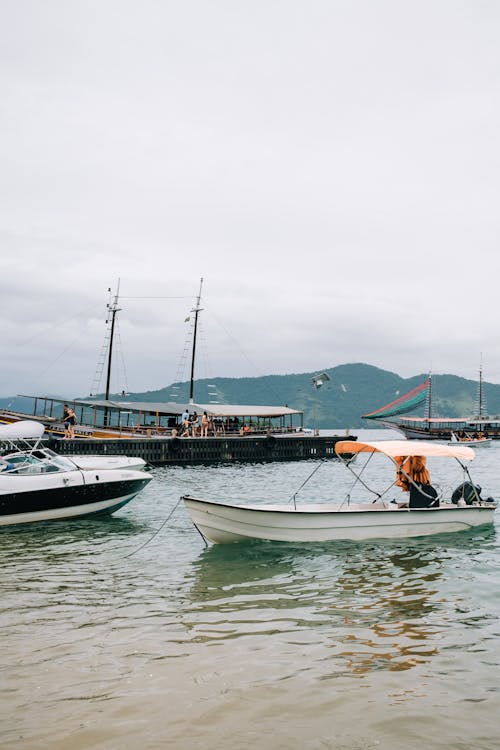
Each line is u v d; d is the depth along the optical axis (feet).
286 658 30.42
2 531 67.72
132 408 186.91
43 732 22.99
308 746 21.99
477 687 26.94
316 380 216.54
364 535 60.44
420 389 455.22
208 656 30.73
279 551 56.75
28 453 73.87
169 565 51.49
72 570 49.73
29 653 31.19
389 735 22.77
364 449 67.77
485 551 56.29
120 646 32.22
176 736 22.70
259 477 136.46
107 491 75.10
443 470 166.50
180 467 167.02
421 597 41.47
